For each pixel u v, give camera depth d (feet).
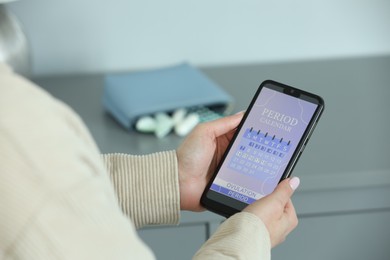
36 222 2.51
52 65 7.95
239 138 4.37
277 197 3.79
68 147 2.63
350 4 7.99
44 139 2.59
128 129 6.76
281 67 7.89
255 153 4.32
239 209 4.23
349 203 6.41
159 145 6.53
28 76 6.91
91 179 2.65
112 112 6.91
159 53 8.01
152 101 6.77
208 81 7.12
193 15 7.90
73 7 7.78
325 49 8.12
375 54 8.16
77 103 7.29
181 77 7.16
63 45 7.90
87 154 2.72
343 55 8.14
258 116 4.40
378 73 7.70
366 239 6.51
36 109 2.61
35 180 2.53
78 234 2.55
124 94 6.86
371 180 6.29
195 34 7.97
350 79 7.59
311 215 6.43
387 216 6.46
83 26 7.86
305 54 8.11
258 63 8.02
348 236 6.50
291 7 7.95
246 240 3.33
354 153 6.44
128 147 6.50
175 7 7.86
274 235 3.71
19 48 6.76
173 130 6.72
